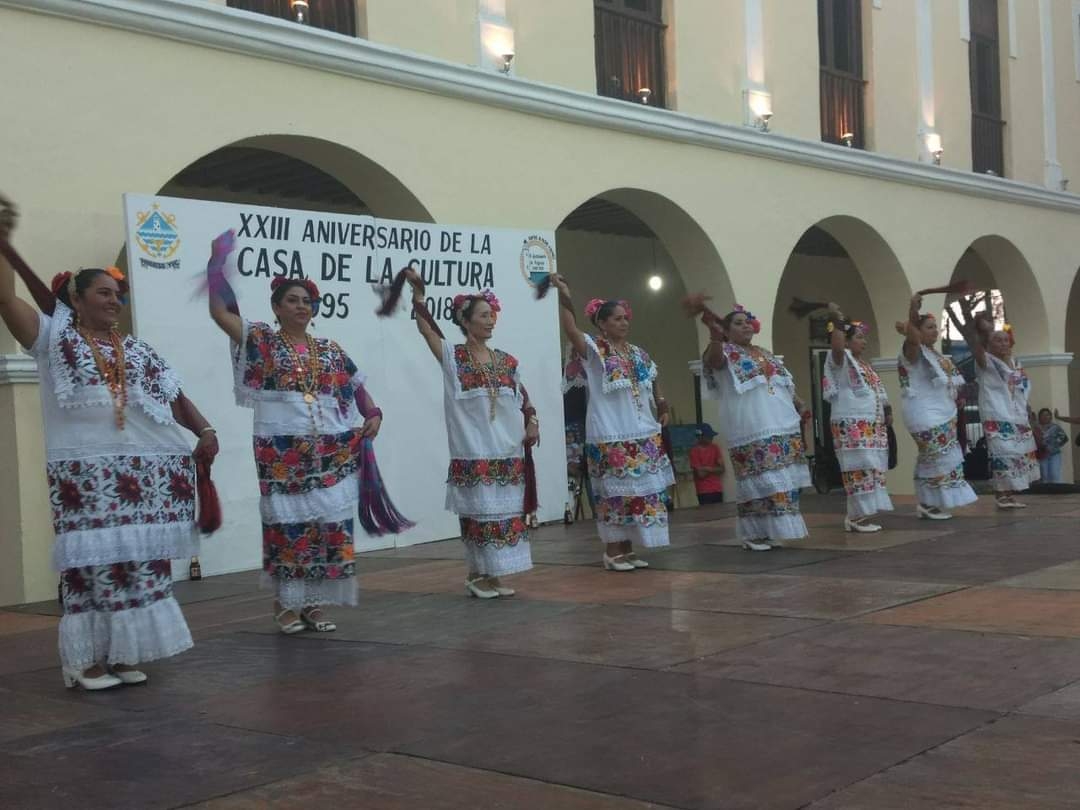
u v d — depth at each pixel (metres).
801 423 8.12
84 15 7.53
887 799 2.99
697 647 4.85
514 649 4.98
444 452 9.33
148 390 4.50
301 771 3.42
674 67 11.77
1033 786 3.03
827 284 17.25
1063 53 17.14
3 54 7.25
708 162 11.95
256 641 5.43
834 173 13.31
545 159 10.43
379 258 8.96
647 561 7.63
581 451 11.20
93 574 4.45
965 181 14.85
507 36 10.16
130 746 3.75
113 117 7.71
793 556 7.57
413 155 9.41
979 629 4.98
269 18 8.37
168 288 7.71
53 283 4.56
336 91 8.92
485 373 6.29
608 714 3.88
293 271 8.41
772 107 12.73
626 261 14.83
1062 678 4.11
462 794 3.17
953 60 15.13
